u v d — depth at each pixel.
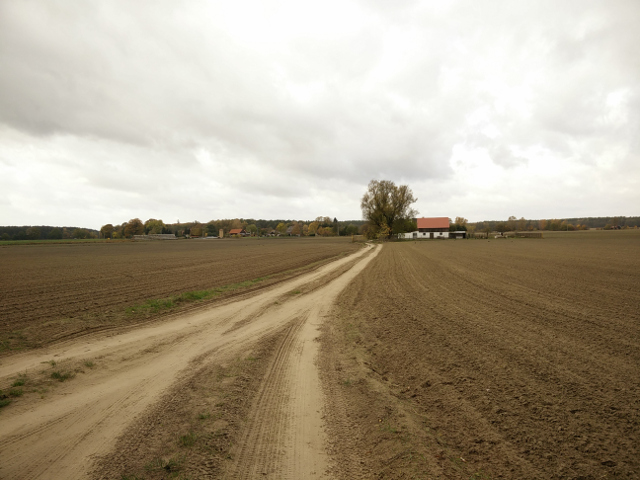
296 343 8.73
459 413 4.86
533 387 5.48
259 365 7.17
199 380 6.36
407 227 101.12
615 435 4.10
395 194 88.38
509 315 10.14
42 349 7.96
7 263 29.78
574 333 8.16
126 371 6.82
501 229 128.50
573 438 4.09
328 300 14.33
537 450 3.91
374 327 9.84
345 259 35.41
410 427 4.59
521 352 7.06
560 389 5.36
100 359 7.41
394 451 4.11
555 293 13.16
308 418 5.01
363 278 20.62
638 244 48.19
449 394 5.46
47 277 20.27
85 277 20.36
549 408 4.81
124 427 4.74
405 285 17.11
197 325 10.35
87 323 10.15
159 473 3.77
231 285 17.75
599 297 12.18
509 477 3.51
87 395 5.75
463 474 3.61
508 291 14.02
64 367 6.89
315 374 6.68
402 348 7.84
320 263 30.97
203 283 18.27
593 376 5.79
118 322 10.41
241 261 32.78
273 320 11.09
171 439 4.43
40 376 6.46
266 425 4.82
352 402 5.47
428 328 9.27
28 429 4.70
